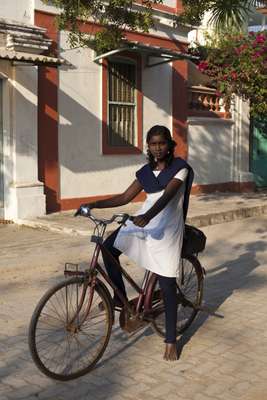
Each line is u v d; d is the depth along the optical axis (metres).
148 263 4.32
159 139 4.27
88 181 11.35
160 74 12.88
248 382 4.07
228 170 15.14
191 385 4.02
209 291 6.43
